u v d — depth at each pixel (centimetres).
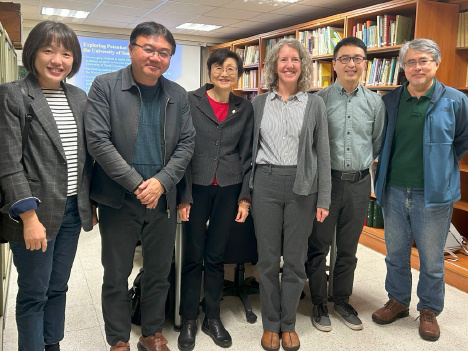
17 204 133
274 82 198
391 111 215
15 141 136
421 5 320
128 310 183
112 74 162
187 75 750
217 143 193
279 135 191
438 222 210
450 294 270
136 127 161
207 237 207
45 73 142
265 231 196
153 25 155
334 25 465
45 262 150
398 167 217
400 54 207
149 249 180
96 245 353
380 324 230
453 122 202
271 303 202
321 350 203
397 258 230
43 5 519
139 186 156
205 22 615
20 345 158
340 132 211
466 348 208
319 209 194
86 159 159
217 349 202
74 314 232
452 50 338
